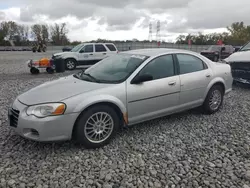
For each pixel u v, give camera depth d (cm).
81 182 282
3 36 7338
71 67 1391
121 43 4784
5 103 592
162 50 460
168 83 423
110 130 374
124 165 318
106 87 368
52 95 348
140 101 393
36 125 322
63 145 369
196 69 477
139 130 430
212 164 322
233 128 443
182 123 464
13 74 1188
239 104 591
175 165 319
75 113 336
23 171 303
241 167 315
